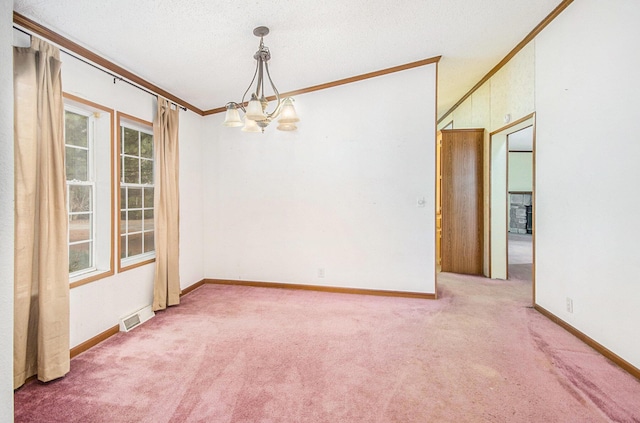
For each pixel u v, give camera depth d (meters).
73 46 2.28
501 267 4.22
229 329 2.70
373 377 1.95
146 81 3.05
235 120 2.38
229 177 4.07
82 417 1.61
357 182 3.64
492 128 3.97
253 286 4.02
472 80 4.26
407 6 2.36
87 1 1.88
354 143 3.63
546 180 2.84
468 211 4.44
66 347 2.02
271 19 2.30
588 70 2.29
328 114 3.70
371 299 3.48
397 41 2.88
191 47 2.55
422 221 3.46
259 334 2.59
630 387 1.81
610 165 2.10
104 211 2.62
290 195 3.87
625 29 1.96
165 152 3.20
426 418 1.58
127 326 2.70
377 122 3.55
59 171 2.04
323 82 3.62
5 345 1.04
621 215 2.02
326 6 2.23
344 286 3.72
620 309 2.02
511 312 3.02
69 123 2.45
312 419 1.58
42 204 1.93
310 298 3.53
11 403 1.06
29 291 1.90
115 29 2.21
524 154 9.32
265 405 1.69
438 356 2.20
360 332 2.61
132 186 3.04
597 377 1.91
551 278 2.79
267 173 3.94
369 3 2.26
